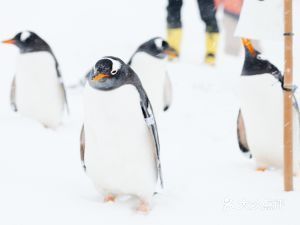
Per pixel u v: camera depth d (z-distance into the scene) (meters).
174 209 5.38
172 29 15.58
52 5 22.41
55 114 8.98
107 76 4.82
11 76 12.73
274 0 5.65
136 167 5.19
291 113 5.71
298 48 15.12
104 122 4.98
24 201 5.35
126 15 22.11
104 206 5.37
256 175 6.60
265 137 6.60
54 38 17.34
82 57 15.14
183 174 6.82
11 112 9.64
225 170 6.91
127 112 4.96
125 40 17.70
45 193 5.64
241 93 6.54
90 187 6.13
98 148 5.14
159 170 5.33
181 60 15.89
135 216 5.15
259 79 6.34
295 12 21.31
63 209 5.21
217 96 12.23
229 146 8.69
